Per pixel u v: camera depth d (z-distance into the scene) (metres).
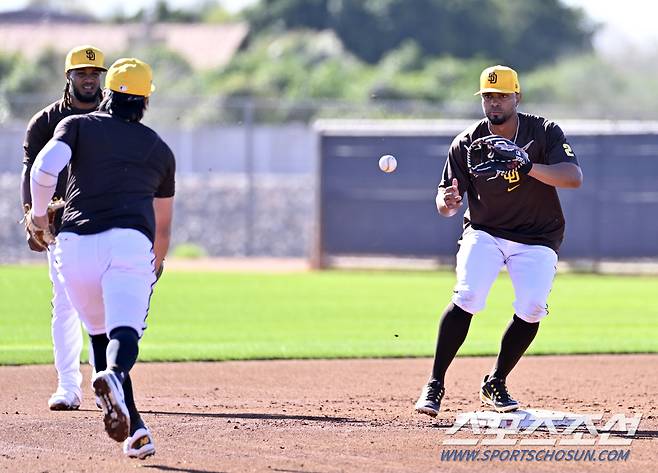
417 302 50.06
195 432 20.67
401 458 18.48
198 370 29.89
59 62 123.75
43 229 17.97
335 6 184.00
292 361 31.86
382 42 179.75
